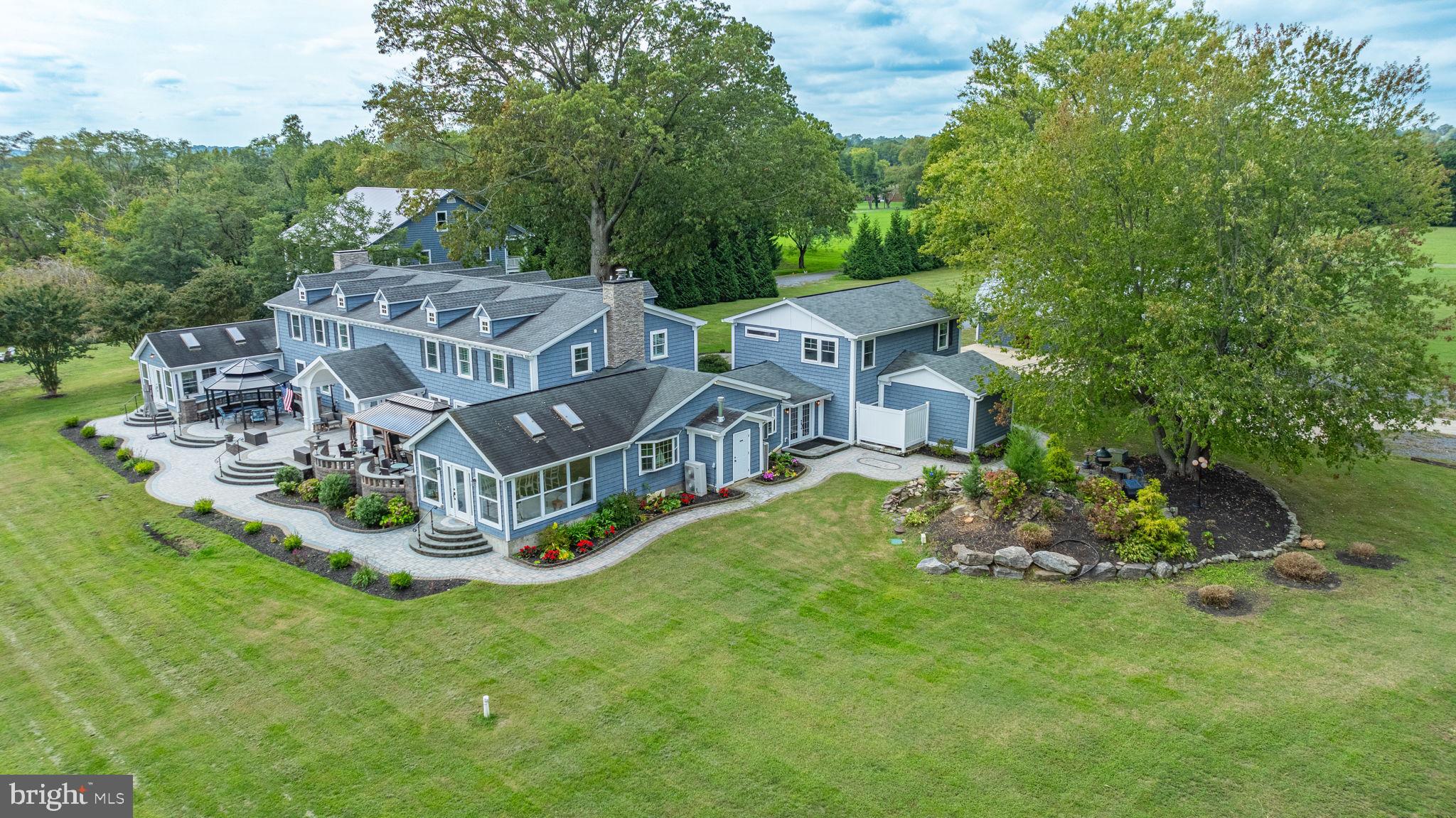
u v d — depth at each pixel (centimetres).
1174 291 2369
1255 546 2247
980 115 4047
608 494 2561
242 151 11369
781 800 1366
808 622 1930
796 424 3322
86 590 2245
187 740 1591
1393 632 1805
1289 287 2178
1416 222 2300
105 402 4362
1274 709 1543
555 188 4866
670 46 4612
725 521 2555
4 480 3186
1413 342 2144
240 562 2377
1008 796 1357
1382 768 1379
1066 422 2586
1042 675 1686
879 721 1557
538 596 2105
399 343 3575
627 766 1462
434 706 1659
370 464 2839
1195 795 1342
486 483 2341
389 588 2173
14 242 7688
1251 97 2266
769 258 7375
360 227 5441
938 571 2152
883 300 3612
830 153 5428
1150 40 3547
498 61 4672
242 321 4556
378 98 4694
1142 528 2147
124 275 5291
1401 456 3038
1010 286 2681
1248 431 2286
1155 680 1653
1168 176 2327
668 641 1866
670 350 3672
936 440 3272
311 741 1572
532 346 3020
